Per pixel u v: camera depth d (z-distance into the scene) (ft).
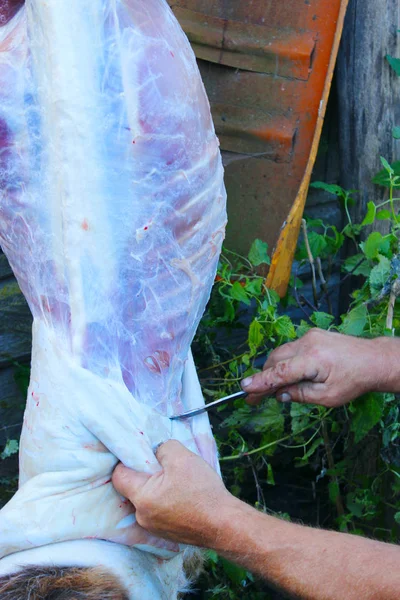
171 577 4.01
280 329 5.39
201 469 3.56
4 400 7.22
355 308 5.49
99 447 3.46
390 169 5.75
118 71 3.27
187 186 3.52
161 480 3.46
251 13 6.00
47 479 3.43
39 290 3.53
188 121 3.48
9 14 3.57
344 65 6.64
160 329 3.64
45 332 3.52
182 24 5.98
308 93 5.92
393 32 6.22
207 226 3.71
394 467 6.18
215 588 6.10
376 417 5.25
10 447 6.83
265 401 5.90
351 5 6.39
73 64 3.14
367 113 6.56
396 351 4.75
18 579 3.38
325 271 7.75
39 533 3.40
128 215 3.38
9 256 3.79
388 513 6.54
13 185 3.44
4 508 3.44
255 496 7.60
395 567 3.20
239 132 6.02
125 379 3.55
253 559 3.42
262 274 5.91
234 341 7.41
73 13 3.13
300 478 7.68
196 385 4.21
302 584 3.31
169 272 3.60
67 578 3.39
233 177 6.06
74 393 3.38
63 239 3.32
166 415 3.78
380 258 5.49
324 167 7.47
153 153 3.37
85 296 3.34
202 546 3.56
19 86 3.30
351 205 6.91
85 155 3.22
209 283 3.89
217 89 6.09
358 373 4.63
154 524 3.50
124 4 3.34
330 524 7.37
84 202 3.26
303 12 5.92
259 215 5.99
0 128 3.34
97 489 3.51
